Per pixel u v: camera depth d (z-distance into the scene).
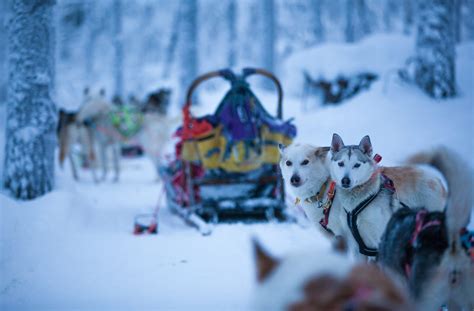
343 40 23.88
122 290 4.04
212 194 7.12
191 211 6.81
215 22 27.47
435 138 9.04
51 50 6.66
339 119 11.45
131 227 6.67
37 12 6.53
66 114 10.83
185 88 17.38
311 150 4.47
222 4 27.00
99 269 4.64
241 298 3.77
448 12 11.41
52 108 6.67
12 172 6.42
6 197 5.95
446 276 2.65
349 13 21.64
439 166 2.81
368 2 25.80
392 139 9.29
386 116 10.71
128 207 8.05
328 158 4.41
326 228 4.34
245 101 6.63
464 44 14.96
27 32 6.49
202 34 27.38
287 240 5.64
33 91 6.49
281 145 4.75
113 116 10.84
